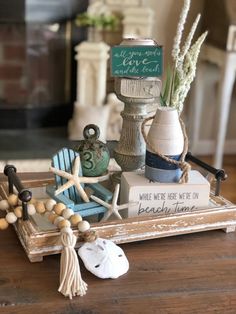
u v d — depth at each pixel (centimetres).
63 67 265
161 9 254
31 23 248
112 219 94
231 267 89
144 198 95
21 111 267
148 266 87
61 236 83
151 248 93
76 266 80
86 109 249
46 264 86
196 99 263
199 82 258
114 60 97
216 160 248
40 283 81
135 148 104
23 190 90
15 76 266
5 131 268
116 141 114
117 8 254
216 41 238
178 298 79
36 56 263
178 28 96
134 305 77
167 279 84
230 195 225
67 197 95
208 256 92
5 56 262
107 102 254
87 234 86
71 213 89
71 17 252
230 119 276
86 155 99
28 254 86
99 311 75
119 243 92
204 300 79
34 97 270
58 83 269
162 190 95
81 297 78
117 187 94
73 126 256
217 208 98
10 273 83
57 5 247
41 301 77
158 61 96
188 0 94
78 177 96
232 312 77
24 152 248
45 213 91
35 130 270
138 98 100
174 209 96
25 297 78
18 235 94
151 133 95
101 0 253
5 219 91
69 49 261
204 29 249
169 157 94
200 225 97
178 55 99
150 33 251
